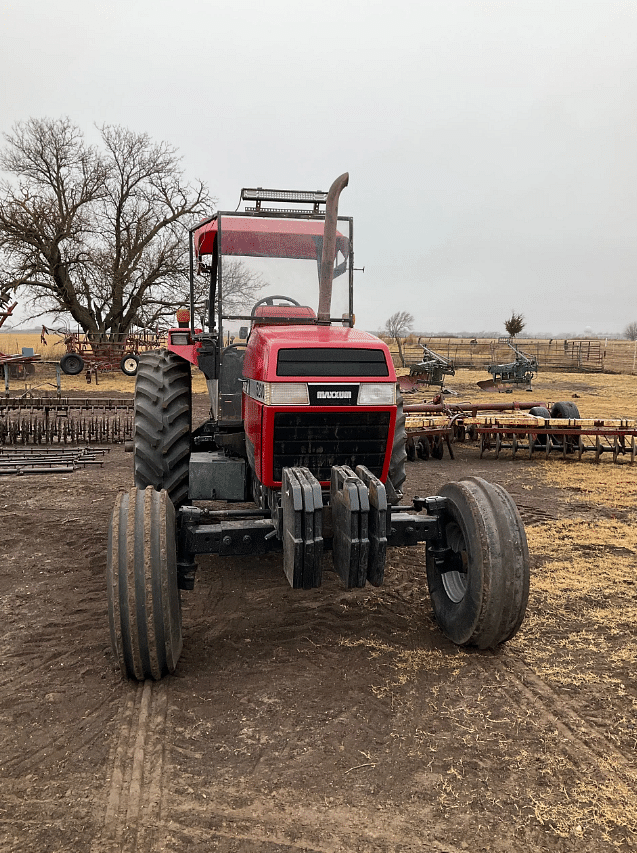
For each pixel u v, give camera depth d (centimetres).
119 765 276
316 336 382
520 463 1027
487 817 247
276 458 373
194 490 471
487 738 297
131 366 2497
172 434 490
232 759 281
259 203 468
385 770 274
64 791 260
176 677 352
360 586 338
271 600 466
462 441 1215
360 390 371
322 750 287
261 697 331
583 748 290
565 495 801
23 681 347
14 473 882
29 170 3177
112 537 325
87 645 390
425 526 379
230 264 464
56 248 3102
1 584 488
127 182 3297
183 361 559
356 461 383
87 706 322
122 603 316
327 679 350
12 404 1130
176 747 289
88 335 3212
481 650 384
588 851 231
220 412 475
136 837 236
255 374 393
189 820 244
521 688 341
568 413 1091
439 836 237
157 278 3328
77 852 228
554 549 580
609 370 3372
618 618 432
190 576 363
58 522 651
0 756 282
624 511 719
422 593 479
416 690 338
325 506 369
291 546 329
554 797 258
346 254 473
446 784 265
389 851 230
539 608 448
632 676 354
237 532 361
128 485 821
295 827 241
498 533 354
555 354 4234
